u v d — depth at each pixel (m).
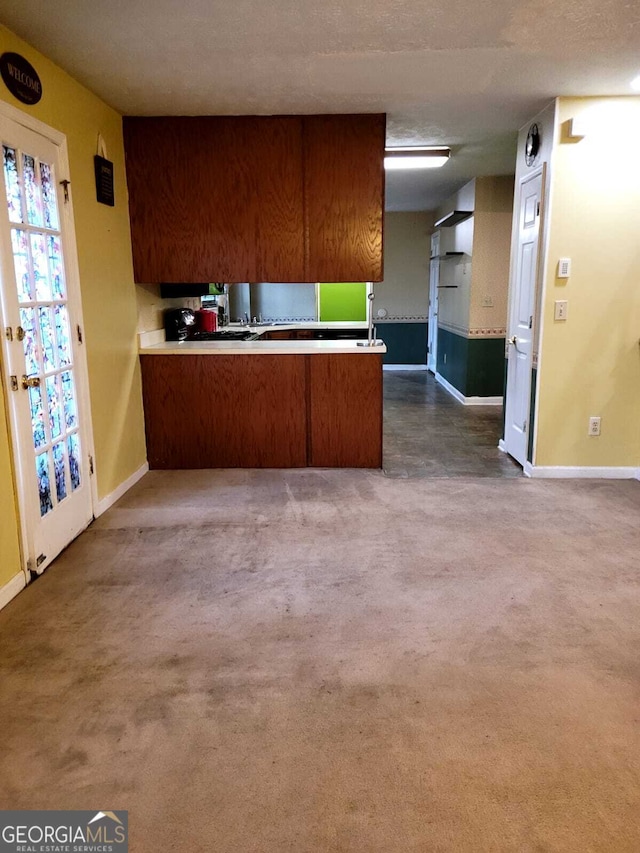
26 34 2.68
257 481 4.22
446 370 8.04
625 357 4.11
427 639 2.33
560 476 4.27
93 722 1.90
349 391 4.41
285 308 8.96
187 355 4.36
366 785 1.65
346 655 2.23
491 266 6.67
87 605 2.58
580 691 2.03
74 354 3.24
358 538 3.25
